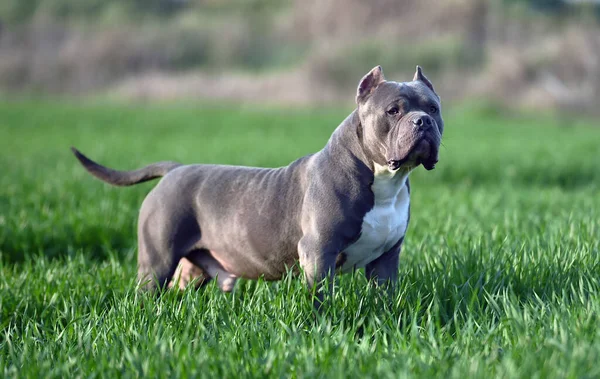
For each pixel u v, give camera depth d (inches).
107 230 482.6
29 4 4269.2
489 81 2384.4
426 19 3070.9
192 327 260.8
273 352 218.4
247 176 311.1
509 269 297.6
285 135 1416.1
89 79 3262.8
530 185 790.5
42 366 227.1
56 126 1604.3
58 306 315.6
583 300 258.2
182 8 4323.3
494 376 201.6
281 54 3373.5
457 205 551.8
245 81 2837.1
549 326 233.6
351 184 278.1
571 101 2222.0
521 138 1369.3
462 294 277.3
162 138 1325.0
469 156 997.8
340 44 2859.3
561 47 2368.4
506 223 428.5
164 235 314.2
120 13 4151.1
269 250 299.7
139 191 628.1
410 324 245.4
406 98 271.1
